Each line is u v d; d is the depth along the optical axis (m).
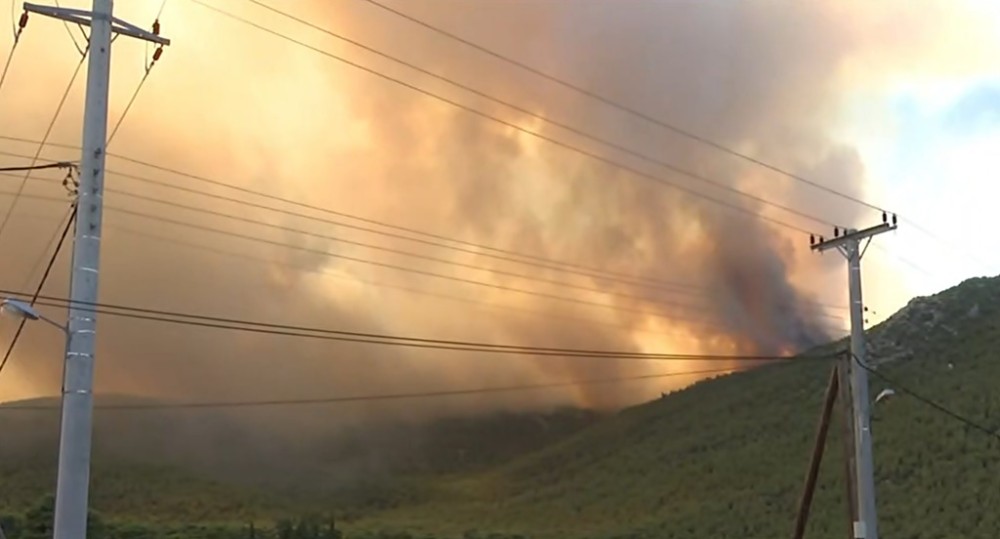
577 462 160.12
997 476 72.38
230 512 143.38
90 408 16.84
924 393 97.06
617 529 103.69
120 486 142.62
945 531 66.12
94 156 17.62
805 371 134.62
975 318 114.56
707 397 151.50
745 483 102.88
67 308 17.55
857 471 30.97
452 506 160.38
